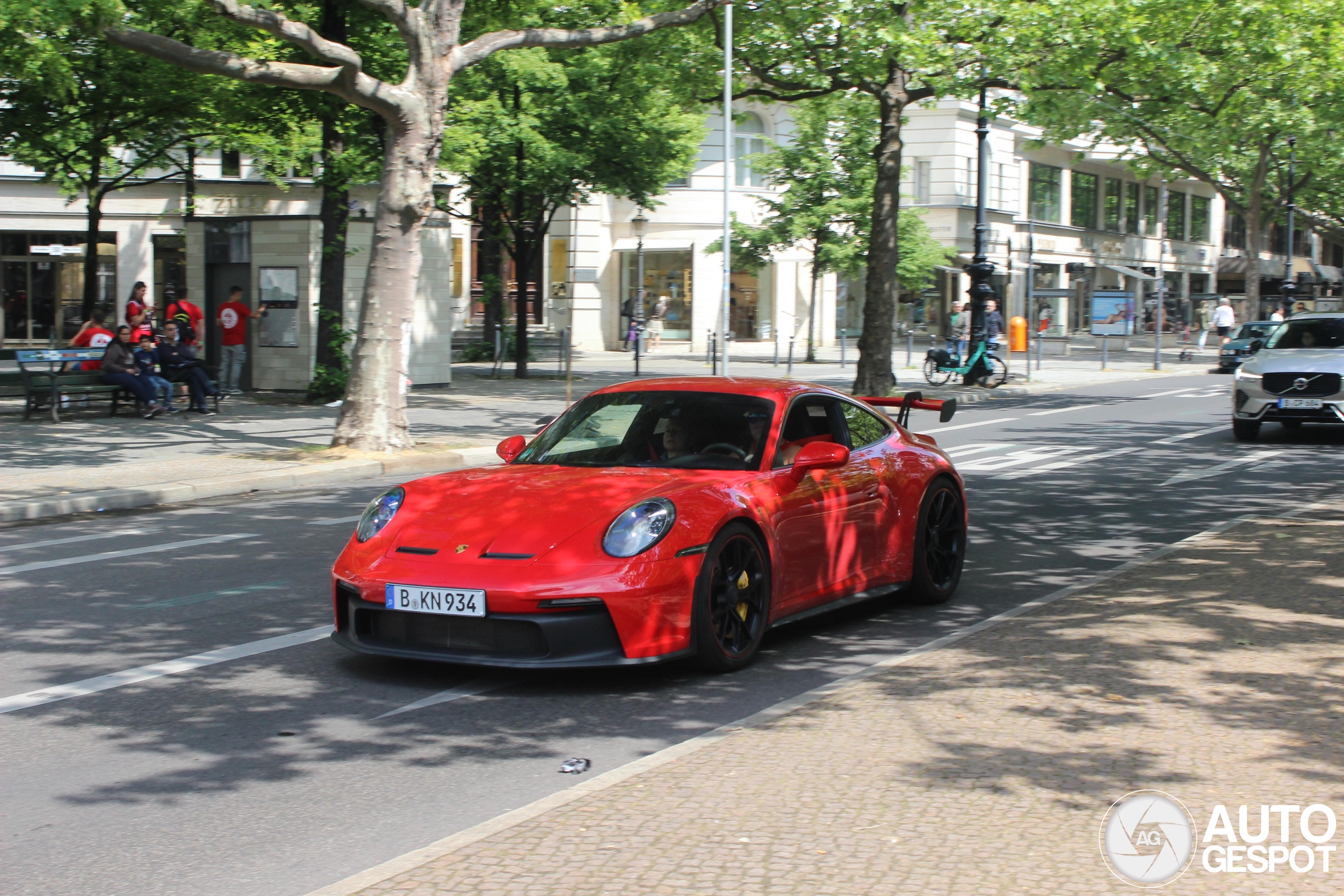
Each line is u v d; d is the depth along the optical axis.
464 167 24.73
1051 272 52.06
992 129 47.12
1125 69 21.92
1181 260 62.50
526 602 5.30
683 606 5.56
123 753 4.79
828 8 20.84
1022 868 3.43
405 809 4.19
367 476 13.52
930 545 7.41
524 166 25.69
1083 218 54.62
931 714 4.85
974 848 3.56
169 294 23.56
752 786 4.10
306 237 22.31
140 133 22.59
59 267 36.94
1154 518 10.55
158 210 37.06
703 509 5.74
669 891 3.33
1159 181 59.88
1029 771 4.19
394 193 14.23
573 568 5.39
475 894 3.33
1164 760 4.28
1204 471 13.59
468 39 19.61
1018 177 49.59
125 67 19.38
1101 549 9.17
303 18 18.83
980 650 5.84
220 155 37.44
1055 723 4.70
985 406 23.20
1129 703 4.94
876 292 23.36
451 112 23.83
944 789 4.04
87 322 20.16
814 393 7.02
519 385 26.55
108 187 25.20
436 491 6.16
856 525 6.74
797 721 4.80
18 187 36.19
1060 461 14.62
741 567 5.92
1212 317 55.69
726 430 6.51
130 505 11.31
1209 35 21.73
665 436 6.55
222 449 14.66
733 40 23.75
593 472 6.23
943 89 21.38
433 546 5.65
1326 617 6.36
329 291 20.80
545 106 26.33
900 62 20.42
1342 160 42.00
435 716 5.23
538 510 5.77
